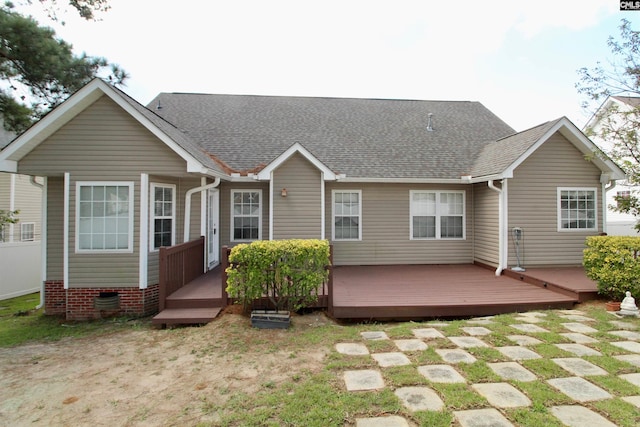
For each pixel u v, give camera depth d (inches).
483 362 162.6
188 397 142.9
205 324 240.8
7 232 593.6
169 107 497.7
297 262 235.8
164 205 311.9
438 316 256.4
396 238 423.8
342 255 418.3
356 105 553.3
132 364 181.5
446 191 429.4
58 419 131.2
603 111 358.3
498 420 115.8
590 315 240.7
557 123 349.4
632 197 358.3
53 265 305.4
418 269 398.6
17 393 152.6
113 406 138.9
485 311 259.9
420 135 482.6
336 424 116.2
